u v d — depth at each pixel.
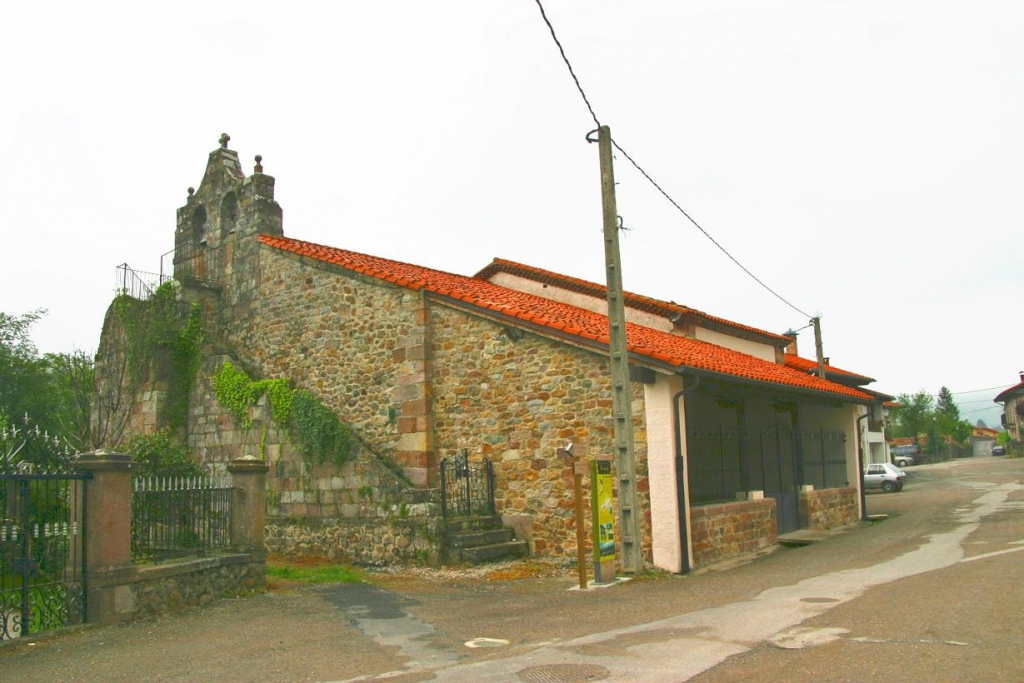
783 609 7.99
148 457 13.57
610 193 11.55
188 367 17.80
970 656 5.77
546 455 12.97
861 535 15.66
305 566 13.36
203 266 19.28
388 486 13.70
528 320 13.19
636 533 11.19
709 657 6.15
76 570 8.41
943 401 89.50
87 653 7.22
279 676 6.34
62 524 8.51
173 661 6.91
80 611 8.29
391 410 14.89
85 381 18.91
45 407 30.31
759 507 14.36
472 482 13.70
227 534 10.50
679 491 11.41
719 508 12.88
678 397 11.71
